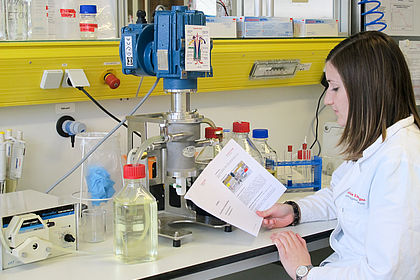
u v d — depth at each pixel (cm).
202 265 147
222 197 169
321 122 292
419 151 141
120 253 150
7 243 144
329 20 259
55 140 201
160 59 160
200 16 159
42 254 146
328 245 183
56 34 191
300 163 223
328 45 259
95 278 138
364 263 142
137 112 222
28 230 146
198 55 159
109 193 176
